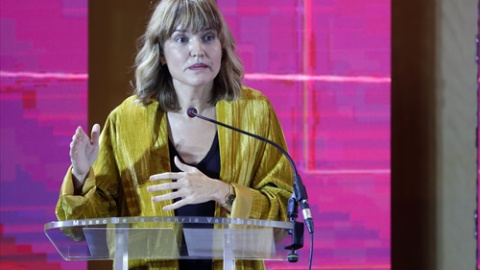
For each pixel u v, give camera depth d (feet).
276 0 33.47
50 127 31.94
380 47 33.83
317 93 33.60
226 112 22.07
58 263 31.63
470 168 36.83
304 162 33.55
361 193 33.71
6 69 31.83
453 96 37.04
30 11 32.01
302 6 33.60
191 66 21.11
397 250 37.37
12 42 31.91
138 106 22.08
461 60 36.99
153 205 21.15
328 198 33.63
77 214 20.06
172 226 17.65
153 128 21.85
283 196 21.66
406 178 37.32
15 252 31.55
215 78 22.22
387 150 33.78
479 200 35.73
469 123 36.91
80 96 32.07
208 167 21.57
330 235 33.55
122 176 21.62
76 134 19.45
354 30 33.76
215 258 19.57
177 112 22.04
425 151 37.17
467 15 37.04
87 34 32.24
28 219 31.65
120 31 35.37
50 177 31.81
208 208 21.15
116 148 21.85
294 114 33.47
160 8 21.77
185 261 20.97
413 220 37.27
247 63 33.24
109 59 35.32
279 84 33.40
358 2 33.78
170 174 19.95
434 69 37.19
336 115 33.65
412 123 37.24
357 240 33.63
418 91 37.29
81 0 32.19
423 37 37.29
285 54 33.42
